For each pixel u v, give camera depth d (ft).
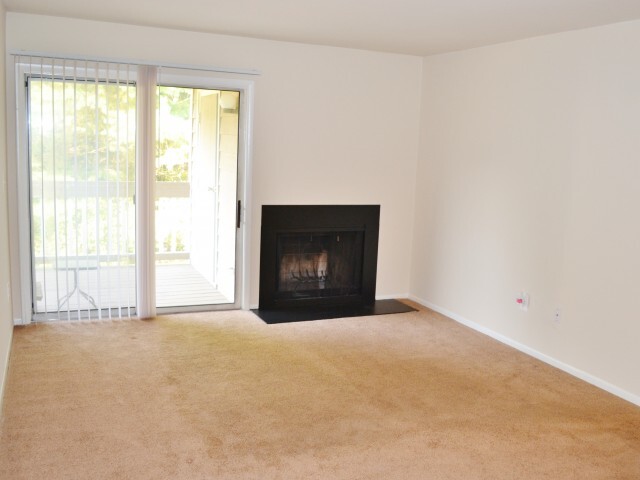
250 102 16.74
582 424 11.06
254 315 17.17
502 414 11.35
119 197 15.72
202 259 21.86
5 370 12.10
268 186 17.35
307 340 15.20
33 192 15.14
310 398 11.72
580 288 13.33
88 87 15.12
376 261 19.02
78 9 13.66
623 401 12.19
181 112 22.45
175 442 9.81
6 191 14.03
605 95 12.56
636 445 10.32
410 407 11.49
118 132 15.31
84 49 14.96
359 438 10.19
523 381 13.03
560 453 9.95
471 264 16.71
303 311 17.75
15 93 14.44
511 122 15.08
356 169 18.28
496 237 15.74
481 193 16.22
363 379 12.78
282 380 12.56
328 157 17.88
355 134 18.10
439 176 17.94
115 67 15.23
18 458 9.11
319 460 9.43
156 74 15.46
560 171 13.73
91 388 11.76
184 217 23.86
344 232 18.53
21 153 14.74
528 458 9.75
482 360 14.23
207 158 20.12
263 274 17.70
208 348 14.32
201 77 16.17
